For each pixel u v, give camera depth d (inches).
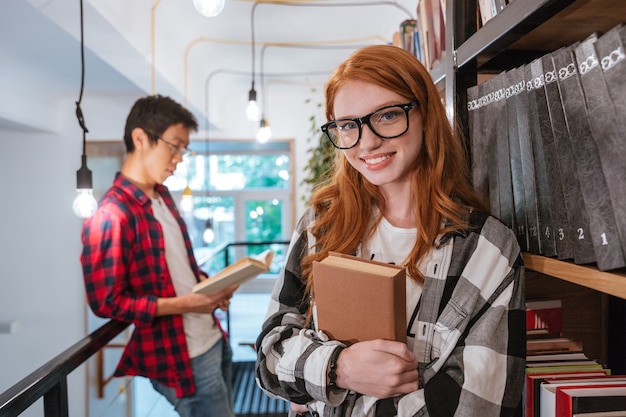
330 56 145.2
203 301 57.7
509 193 31.2
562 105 24.4
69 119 153.8
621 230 20.5
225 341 69.1
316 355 27.8
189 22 113.1
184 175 220.2
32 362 154.3
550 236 27.0
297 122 189.6
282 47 135.3
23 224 153.2
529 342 35.2
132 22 78.8
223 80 171.5
